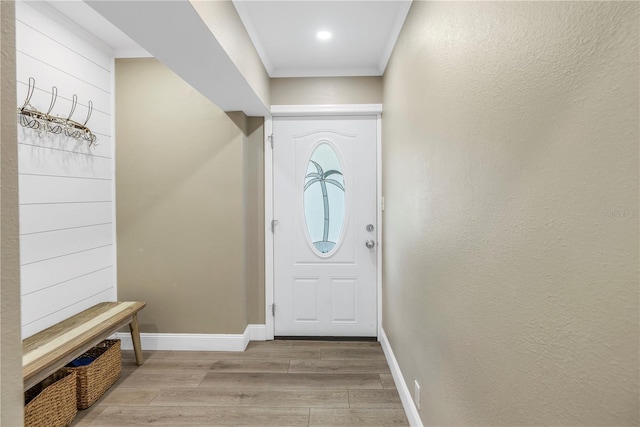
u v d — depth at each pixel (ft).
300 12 6.95
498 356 3.04
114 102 9.53
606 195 1.80
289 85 10.08
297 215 10.40
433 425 5.04
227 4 5.86
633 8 1.61
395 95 7.85
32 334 6.80
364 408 7.01
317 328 10.48
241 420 6.65
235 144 9.61
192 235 9.65
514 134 2.70
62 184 7.64
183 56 5.92
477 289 3.46
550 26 2.23
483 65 3.23
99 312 8.16
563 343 2.17
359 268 10.40
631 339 1.67
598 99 1.84
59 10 7.39
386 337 9.38
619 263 1.72
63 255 7.68
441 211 4.55
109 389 7.73
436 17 4.66
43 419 5.85
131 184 9.59
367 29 7.65
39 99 7.02
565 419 2.16
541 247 2.38
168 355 9.40
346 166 10.33
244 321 9.84
